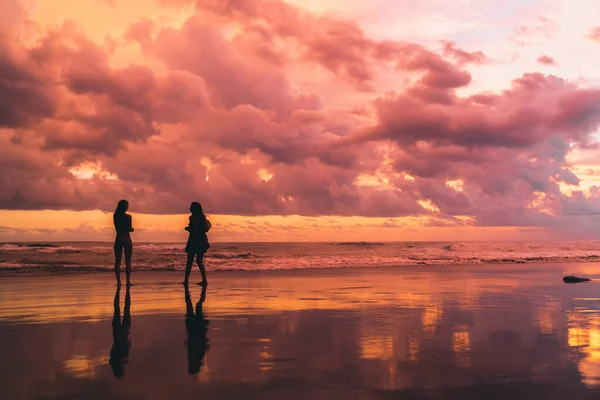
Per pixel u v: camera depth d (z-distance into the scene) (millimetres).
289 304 7438
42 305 7246
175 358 3941
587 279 11758
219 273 14555
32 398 2898
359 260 20281
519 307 7129
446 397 2959
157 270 15391
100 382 3238
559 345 4465
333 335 4945
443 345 4461
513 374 3469
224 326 5484
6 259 17312
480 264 20797
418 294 8875
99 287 10070
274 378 3354
